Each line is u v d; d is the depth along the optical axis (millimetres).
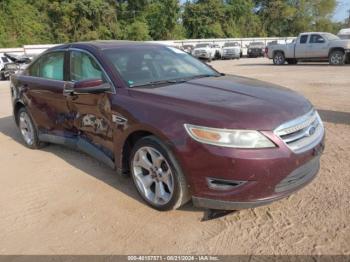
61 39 43625
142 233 3434
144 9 50875
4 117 8594
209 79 4410
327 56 19938
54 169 5008
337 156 4918
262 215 3619
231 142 3166
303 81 12453
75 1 43688
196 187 3377
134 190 4277
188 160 3340
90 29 44906
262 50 37281
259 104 3484
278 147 3207
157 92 3842
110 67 4305
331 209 3627
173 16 50188
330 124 6465
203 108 3416
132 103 3848
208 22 55312
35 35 43062
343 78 12930
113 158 4262
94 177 4684
